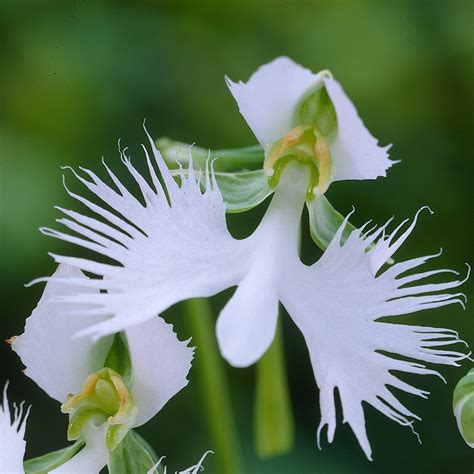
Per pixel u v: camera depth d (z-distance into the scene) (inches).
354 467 10.3
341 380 7.6
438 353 7.7
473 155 11.4
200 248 7.7
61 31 11.2
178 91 11.4
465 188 11.3
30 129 10.9
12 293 10.2
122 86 11.2
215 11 11.7
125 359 7.8
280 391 8.7
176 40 11.6
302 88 7.7
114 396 7.7
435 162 11.4
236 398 10.6
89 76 11.1
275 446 8.7
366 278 7.7
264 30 11.8
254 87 7.7
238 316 7.6
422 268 11.0
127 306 7.5
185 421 10.6
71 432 7.7
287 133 7.8
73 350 7.8
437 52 11.7
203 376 8.8
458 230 11.2
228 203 7.8
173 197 7.7
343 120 7.7
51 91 11.0
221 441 8.8
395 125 11.6
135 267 7.6
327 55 11.7
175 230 7.7
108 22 11.4
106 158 10.9
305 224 10.1
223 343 7.5
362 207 11.0
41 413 10.1
